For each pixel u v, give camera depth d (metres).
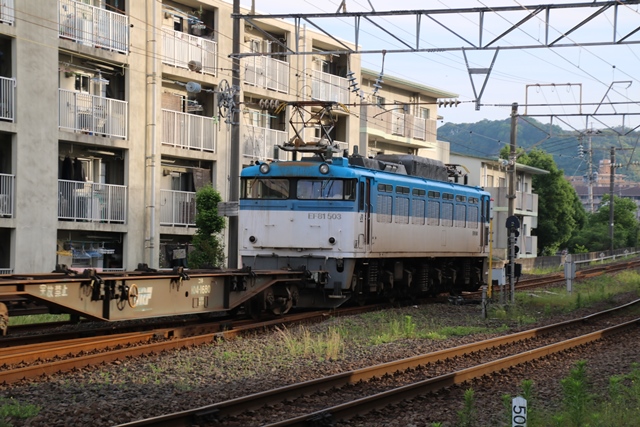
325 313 18.70
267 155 32.06
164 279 14.72
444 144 51.69
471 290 28.14
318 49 36.88
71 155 25.28
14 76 22.67
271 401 9.31
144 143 27.09
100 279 13.13
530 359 13.26
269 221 19.44
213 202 26.25
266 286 17.27
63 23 24.08
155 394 9.69
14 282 11.69
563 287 30.92
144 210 27.08
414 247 22.17
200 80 29.36
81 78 25.62
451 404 9.86
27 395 9.38
